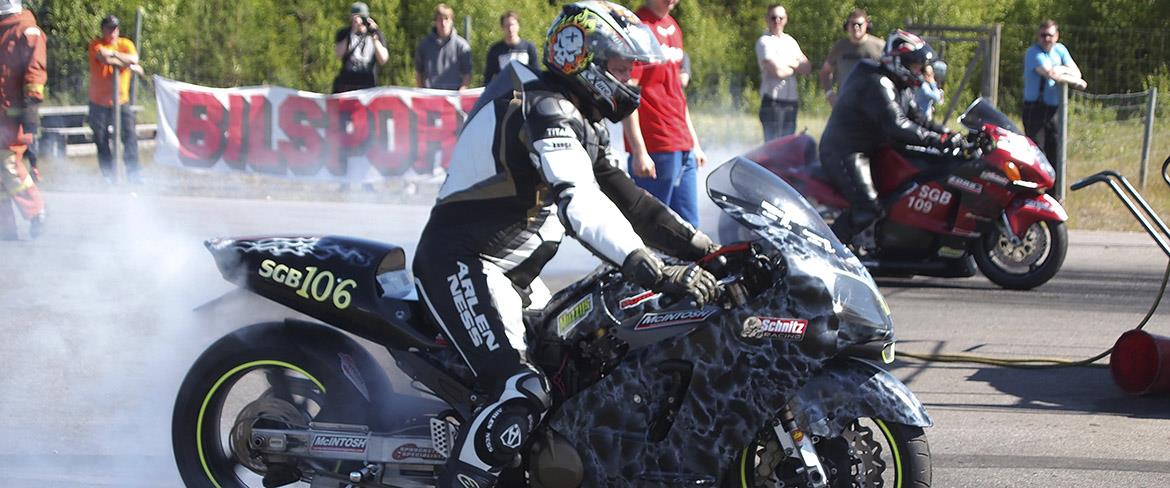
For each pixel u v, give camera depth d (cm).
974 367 1293
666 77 1391
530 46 2534
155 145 2797
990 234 1700
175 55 4469
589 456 756
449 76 2608
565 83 745
